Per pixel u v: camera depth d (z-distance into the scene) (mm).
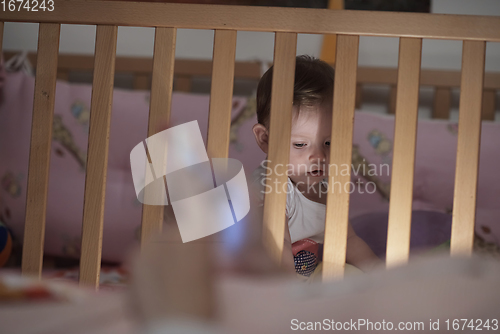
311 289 251
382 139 1411
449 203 1368
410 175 637
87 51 1870
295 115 874
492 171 1333
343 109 644
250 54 1833
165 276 239
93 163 659
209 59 1832
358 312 228
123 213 1324
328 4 1727
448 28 646
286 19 655
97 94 668
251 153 1416
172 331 218
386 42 1778
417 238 1153
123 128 1430
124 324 233
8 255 1221
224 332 221
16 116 1402
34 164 671
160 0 1600
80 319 243
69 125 1442
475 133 640
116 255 1324
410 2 1722
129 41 1862
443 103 1679
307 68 914
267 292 244
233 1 1698
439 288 231
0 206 1340
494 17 645
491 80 1619
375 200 1368
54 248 1336
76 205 1341
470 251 630
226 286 246
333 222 634
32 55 1760
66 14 676
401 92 646
